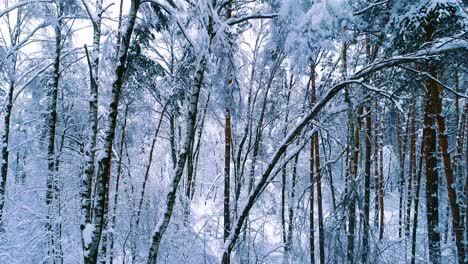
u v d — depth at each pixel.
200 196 21.33
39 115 15.30
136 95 13.68
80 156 14.11
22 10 12.05
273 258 12.07
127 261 13.05
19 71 13.02
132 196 14.24
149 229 14.30
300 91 15.55
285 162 7.05
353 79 6.23
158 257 12.84
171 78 14.08
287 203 15.94
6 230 11.91
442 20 7.18
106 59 9.64
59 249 11.88
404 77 7.87
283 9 5.25
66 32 12.23
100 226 6.34
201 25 6.45
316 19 4.83
